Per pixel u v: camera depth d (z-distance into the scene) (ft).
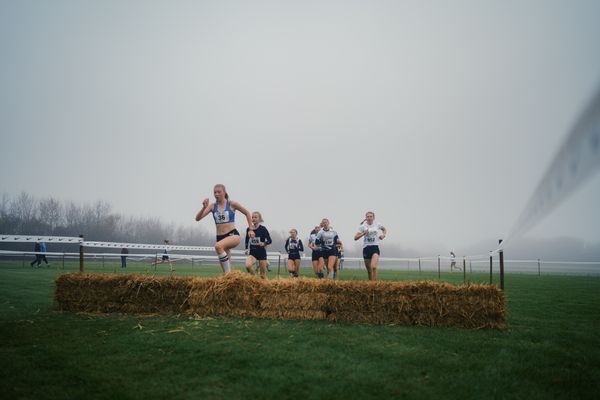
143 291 19.75
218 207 24.62
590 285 45.34
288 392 9.27
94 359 11.59
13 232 168.76
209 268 85.40
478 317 17.22
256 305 19.10
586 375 10.69
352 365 11.25
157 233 221.66
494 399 9.00
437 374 10.66
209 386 9.59
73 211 191.11
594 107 3.04
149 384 9.70
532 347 13.62
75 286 20.17
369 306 18.15
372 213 33.65
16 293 26.94
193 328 16.01
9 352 12.17
